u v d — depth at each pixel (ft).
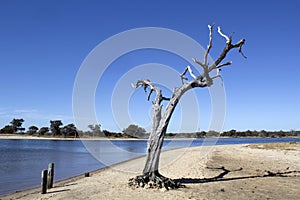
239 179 46.52
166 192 35.88
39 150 173.68
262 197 33.47
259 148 123.54
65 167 83.66
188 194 34.86
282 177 48.60
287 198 33.09
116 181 47.93
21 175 70.69
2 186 54.29
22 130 439.63
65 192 40.11
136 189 37.68
